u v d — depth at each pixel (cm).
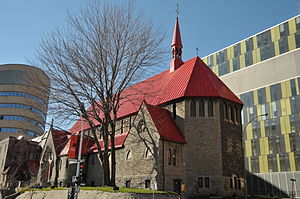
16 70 9644
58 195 3155
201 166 3409
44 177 4903
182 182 3322
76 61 3114
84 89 3159
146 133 3469
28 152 6656
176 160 3366
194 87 3759
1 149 6650
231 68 6981
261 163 5906
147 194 2555
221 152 3447
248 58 6681
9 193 4775
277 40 6212
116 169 3841
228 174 3428
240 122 3872
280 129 5762
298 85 5659
